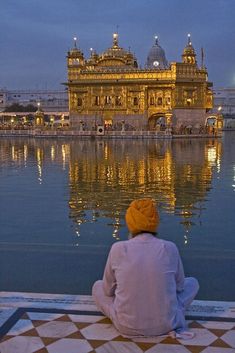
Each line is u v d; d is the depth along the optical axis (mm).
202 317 5930
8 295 6742
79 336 5418
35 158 42312
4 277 7758
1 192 20938
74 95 92938
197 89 89750
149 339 5242
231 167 32500
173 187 22344
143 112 89938
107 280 5422
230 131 143875
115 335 5387
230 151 50875
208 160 38812
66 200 18547
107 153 48625
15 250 9266
